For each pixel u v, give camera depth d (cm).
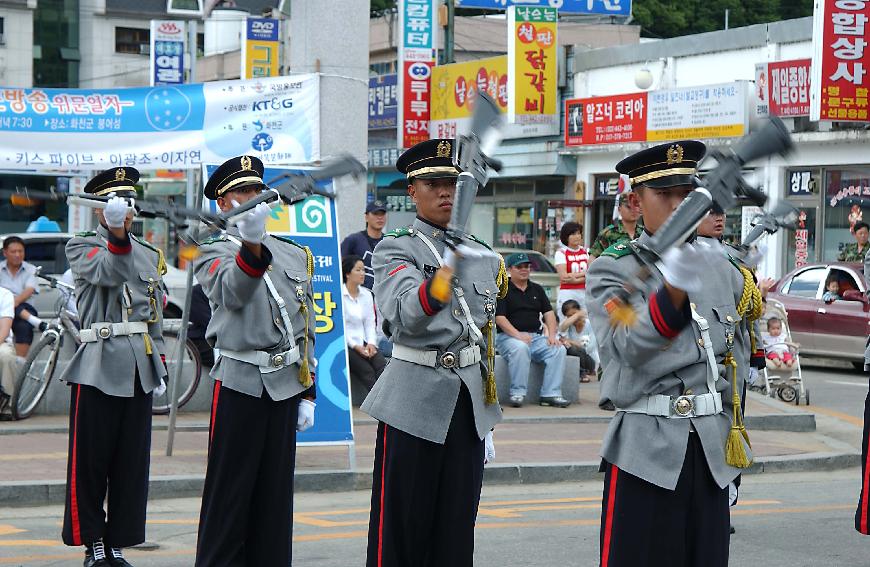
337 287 1672
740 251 1070
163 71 4847
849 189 3719
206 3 5075
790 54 3916
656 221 786
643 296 755
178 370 1673
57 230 2802
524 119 4597
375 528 946
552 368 2189
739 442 795
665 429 788
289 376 1066
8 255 2116
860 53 3509
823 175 3797
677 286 660
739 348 830
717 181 669
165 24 4841
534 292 2208
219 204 1114
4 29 8138
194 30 4847
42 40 8300
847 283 3106
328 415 1628
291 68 2191
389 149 5488
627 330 718
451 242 816
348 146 2145
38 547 1241
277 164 1980
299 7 2155
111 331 1173
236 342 1049
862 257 3347
